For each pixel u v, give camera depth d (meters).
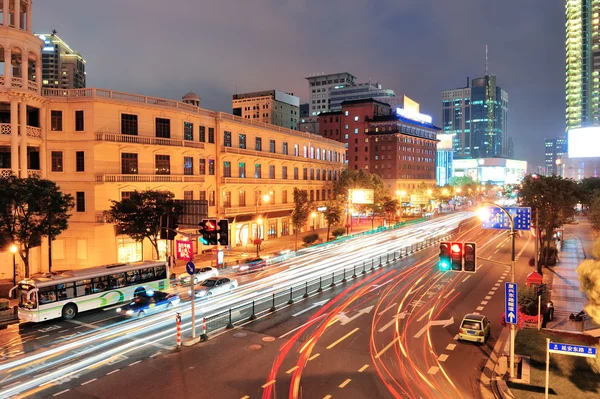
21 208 34.91
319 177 87.69
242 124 63.88
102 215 45.47
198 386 19.27
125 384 19.47
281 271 46.56
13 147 41.06
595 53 191.38
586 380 19.64
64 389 18.95
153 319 29.77
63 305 29.70
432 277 43.44
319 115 149.88
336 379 20.03
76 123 45.94
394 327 27.70
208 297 35.41
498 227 34.62
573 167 158.12
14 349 24.00
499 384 19.28
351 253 59.84
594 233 73.12
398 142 139.38
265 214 69.12
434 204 144.75
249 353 23.22
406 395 18.53
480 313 30.86
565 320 29.72
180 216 43.88
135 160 49.03
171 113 52.25
